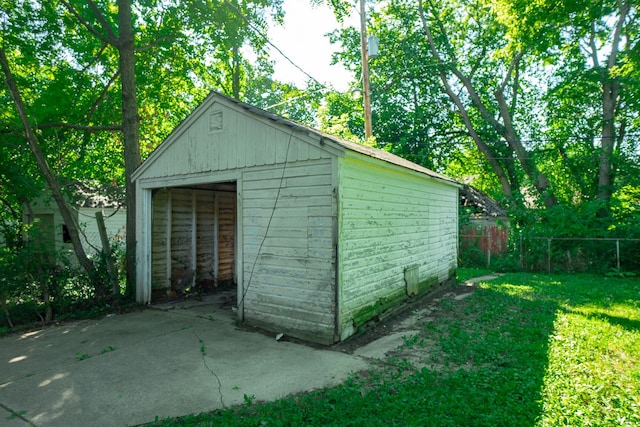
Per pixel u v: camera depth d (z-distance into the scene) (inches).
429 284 333.4
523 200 600.1
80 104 424.5
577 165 696.4
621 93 618.5
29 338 223.1
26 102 392.8
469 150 966.4
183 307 294.0
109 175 630.5
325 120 650.8
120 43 334.3
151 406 137.3
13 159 302.7
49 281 267.7
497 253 569.3
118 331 231.8
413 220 300.8
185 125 276.4
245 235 242.1
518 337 207.8
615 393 139.6
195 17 426.6
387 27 848.9
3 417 130.7
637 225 475.5
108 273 294.4
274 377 161.0
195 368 171.8
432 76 845.8
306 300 211.9
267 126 230.7
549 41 584.7
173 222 335.3
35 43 393.1
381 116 823.1
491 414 124.1
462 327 233.0
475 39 820.6
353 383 152.2
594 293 333.7
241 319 242.7
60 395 146.6
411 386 146.7
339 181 201.2
